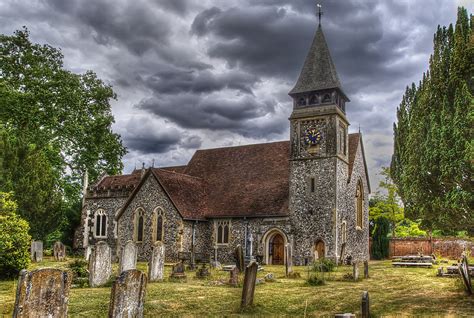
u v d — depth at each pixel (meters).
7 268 20.94
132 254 21.56
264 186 39.81
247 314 14.74
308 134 37.50
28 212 34.75
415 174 16.53
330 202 35.50
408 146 17.67
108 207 43.66
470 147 13.49
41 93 42.09
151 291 18.08
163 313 14.64
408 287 20.44
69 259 34.44
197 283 21.19
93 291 17.73
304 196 36.53
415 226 53.69
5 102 40.91
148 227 38.66
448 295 18.03
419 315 14.41
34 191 35.03
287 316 14.57
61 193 45.88
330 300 17.00
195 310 15.15
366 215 43.34
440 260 36.38
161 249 22.52
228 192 40.94
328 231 35.09
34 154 37.47
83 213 44.66
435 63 16.38
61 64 45.38
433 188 15.95
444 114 15.06
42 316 9.67
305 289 19.75
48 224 37.25
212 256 38.34
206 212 39.47
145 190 39.47
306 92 37.78
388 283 22.03
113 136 48.25
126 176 46.50
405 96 20.70
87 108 46.28
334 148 36.25
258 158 43.09
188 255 34.72
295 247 35.97
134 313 11.02
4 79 42.34
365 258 41.97
